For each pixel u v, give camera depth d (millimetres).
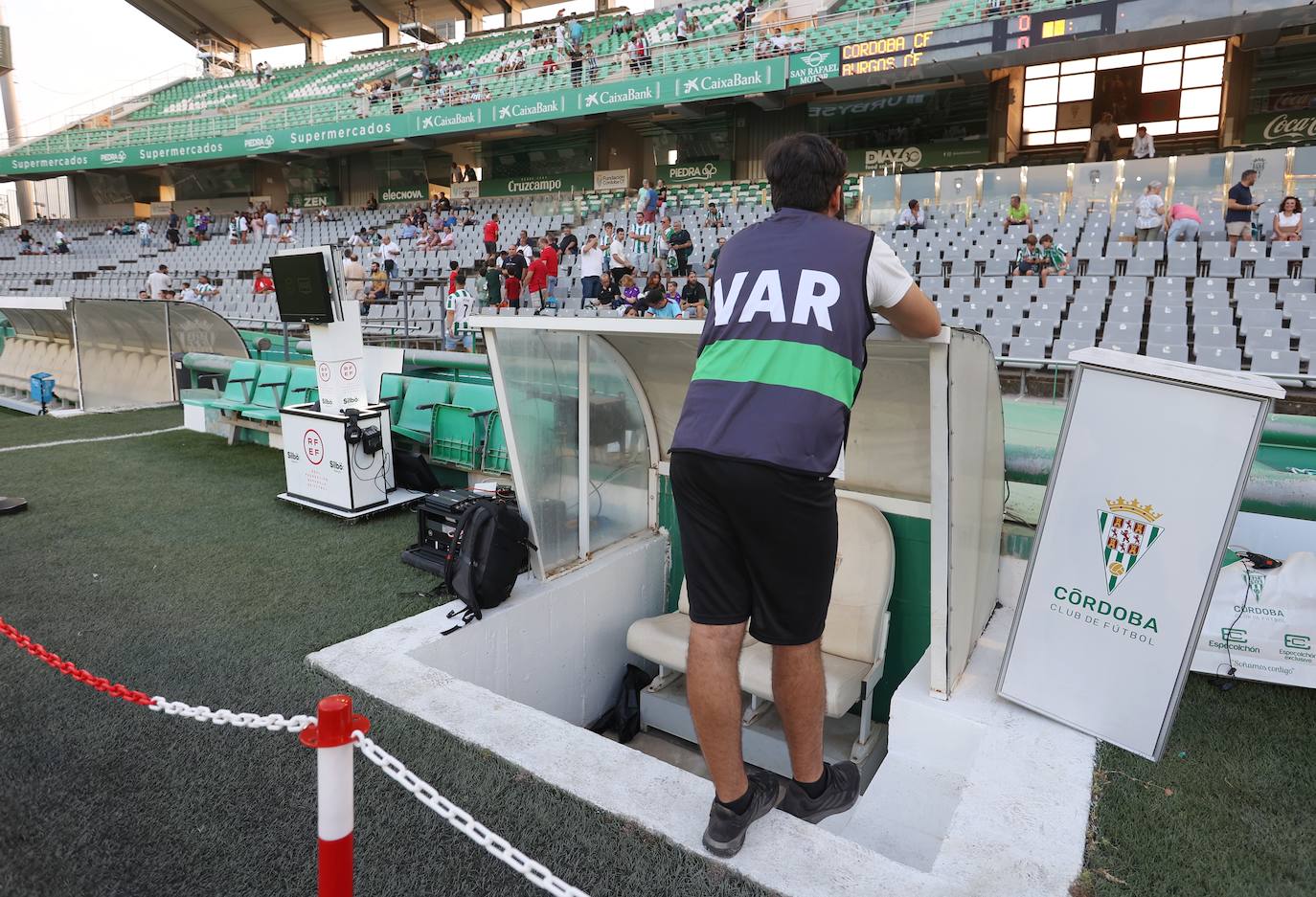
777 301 1687
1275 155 11656
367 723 1445
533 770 2178
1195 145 17500
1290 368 7625
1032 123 18797
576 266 14055
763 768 3539
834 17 17719
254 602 3568
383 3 29672
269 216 21609
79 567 4031
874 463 3486
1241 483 2115
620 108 18938
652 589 4281
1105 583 2350
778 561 1694
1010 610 3383
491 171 24047
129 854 1942
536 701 3600
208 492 5535
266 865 1894
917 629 3562
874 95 19203
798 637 1785
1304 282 9250
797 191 1823
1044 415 3826
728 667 1741
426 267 16172
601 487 3990
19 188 32938
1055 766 2250
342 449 4824
